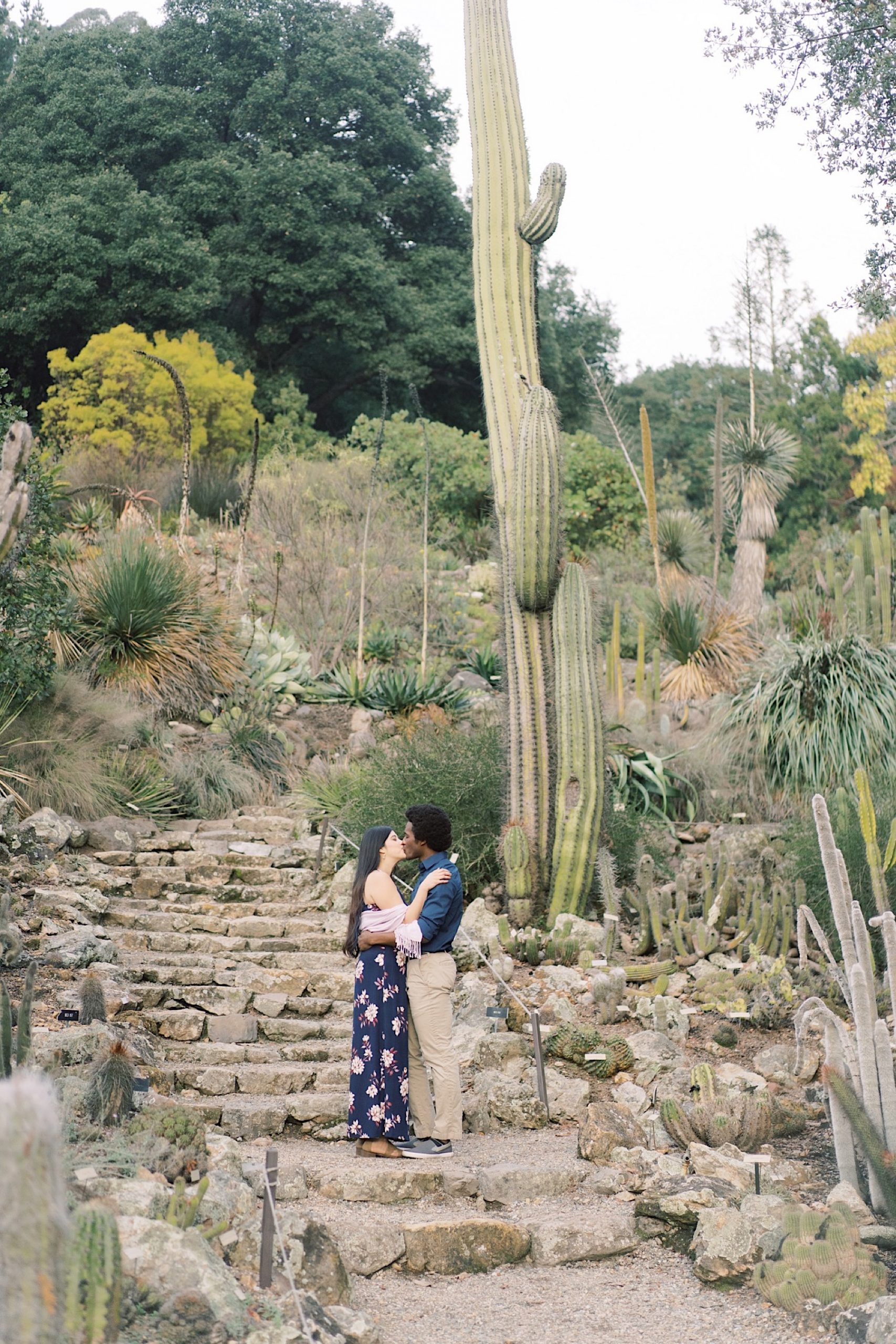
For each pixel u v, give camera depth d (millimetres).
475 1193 4859
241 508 17266
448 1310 4008
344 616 14758
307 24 30828
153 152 28672
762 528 15320
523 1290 4207
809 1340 3719
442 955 5352
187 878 8789
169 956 7281
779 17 10281
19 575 8914
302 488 18156
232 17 29453
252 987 7008
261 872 8938
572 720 8188
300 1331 3299
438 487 21047
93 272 24797
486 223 9023
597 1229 4527
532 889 8094
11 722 8930
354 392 31016
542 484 8125
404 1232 4359
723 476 15617
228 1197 3996
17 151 27797
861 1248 4016
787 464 15477
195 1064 6102
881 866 4676
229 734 11258
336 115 30234
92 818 9062
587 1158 5211
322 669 13695
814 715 10602
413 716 12219
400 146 31453
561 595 8398
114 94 28062
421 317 29016
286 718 12211
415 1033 5480
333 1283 3854
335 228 28000
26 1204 1883
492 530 9211
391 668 13672
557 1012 6754
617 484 21234
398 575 16328
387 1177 4797
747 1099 5375
